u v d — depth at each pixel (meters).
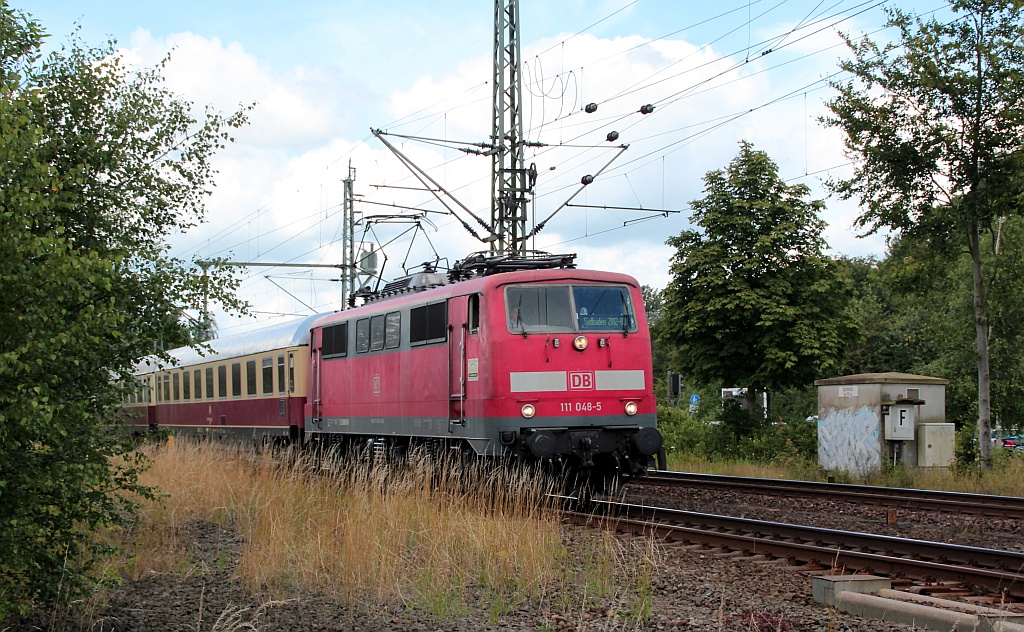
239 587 9.08
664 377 61.28
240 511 13.23
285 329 24.12
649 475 20.39
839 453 21.62
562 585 8.69
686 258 25.88
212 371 28.56
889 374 21.23
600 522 12.30
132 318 7.11
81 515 6.96
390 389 17.70
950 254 18.41
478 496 12.80
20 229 5.88
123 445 7.21
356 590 8.71
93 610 7.64
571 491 14.87
